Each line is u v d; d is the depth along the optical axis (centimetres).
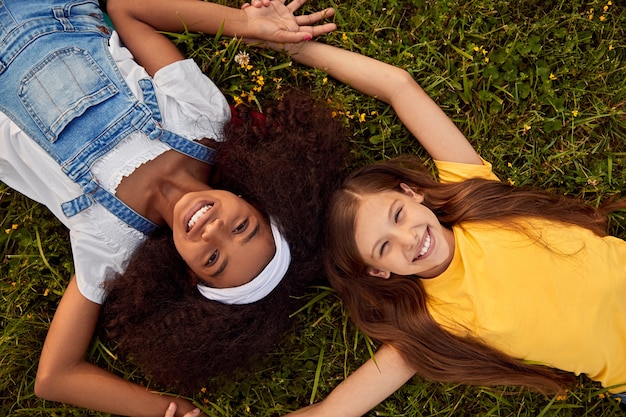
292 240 197
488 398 228
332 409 205
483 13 220
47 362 198
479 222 204
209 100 204
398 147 225
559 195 222
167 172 197
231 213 177
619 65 225
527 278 194
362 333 221
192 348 200
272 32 208
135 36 205
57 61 192
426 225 192
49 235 223
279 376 225
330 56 214
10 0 193
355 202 197
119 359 223
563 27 223
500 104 221
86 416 225
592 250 195
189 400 220
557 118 225
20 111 194
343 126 216
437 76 220
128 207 198
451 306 201
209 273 179
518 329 195
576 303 192
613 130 227
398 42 221
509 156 229
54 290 221
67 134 193
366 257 196
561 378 212
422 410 228
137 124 194
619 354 198
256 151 203
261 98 224
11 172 205
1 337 219
